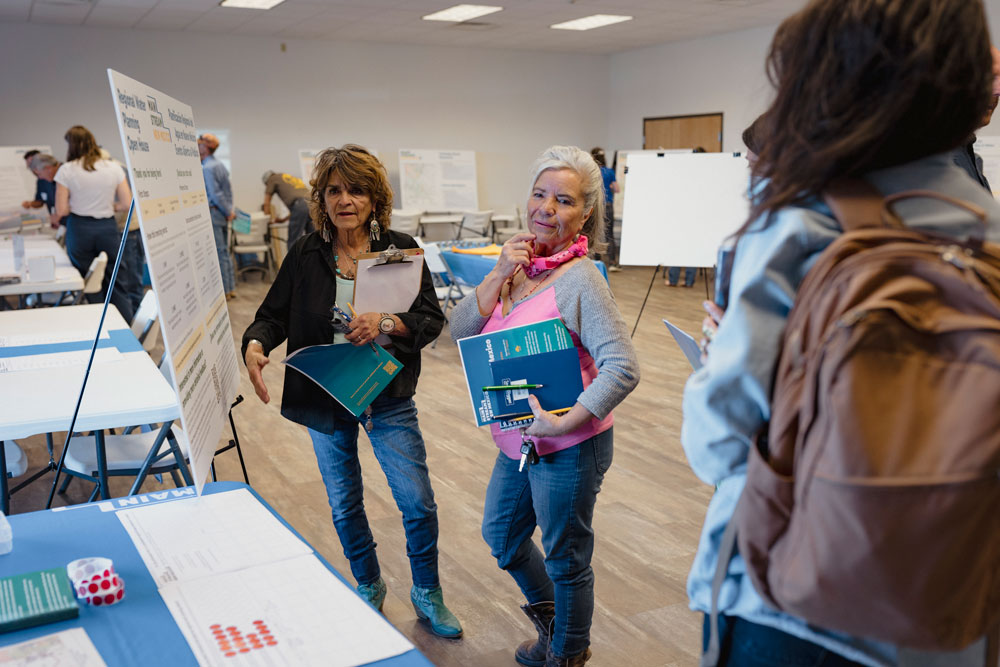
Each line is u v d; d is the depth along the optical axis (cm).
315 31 1074
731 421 91
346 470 235
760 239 91
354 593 117
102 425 214
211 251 205
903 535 75
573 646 194
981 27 84
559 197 187
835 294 82
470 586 274
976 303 78
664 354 620
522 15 985
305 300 221
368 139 1212
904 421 76
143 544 133
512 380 184
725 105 1159
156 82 1060
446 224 1262
